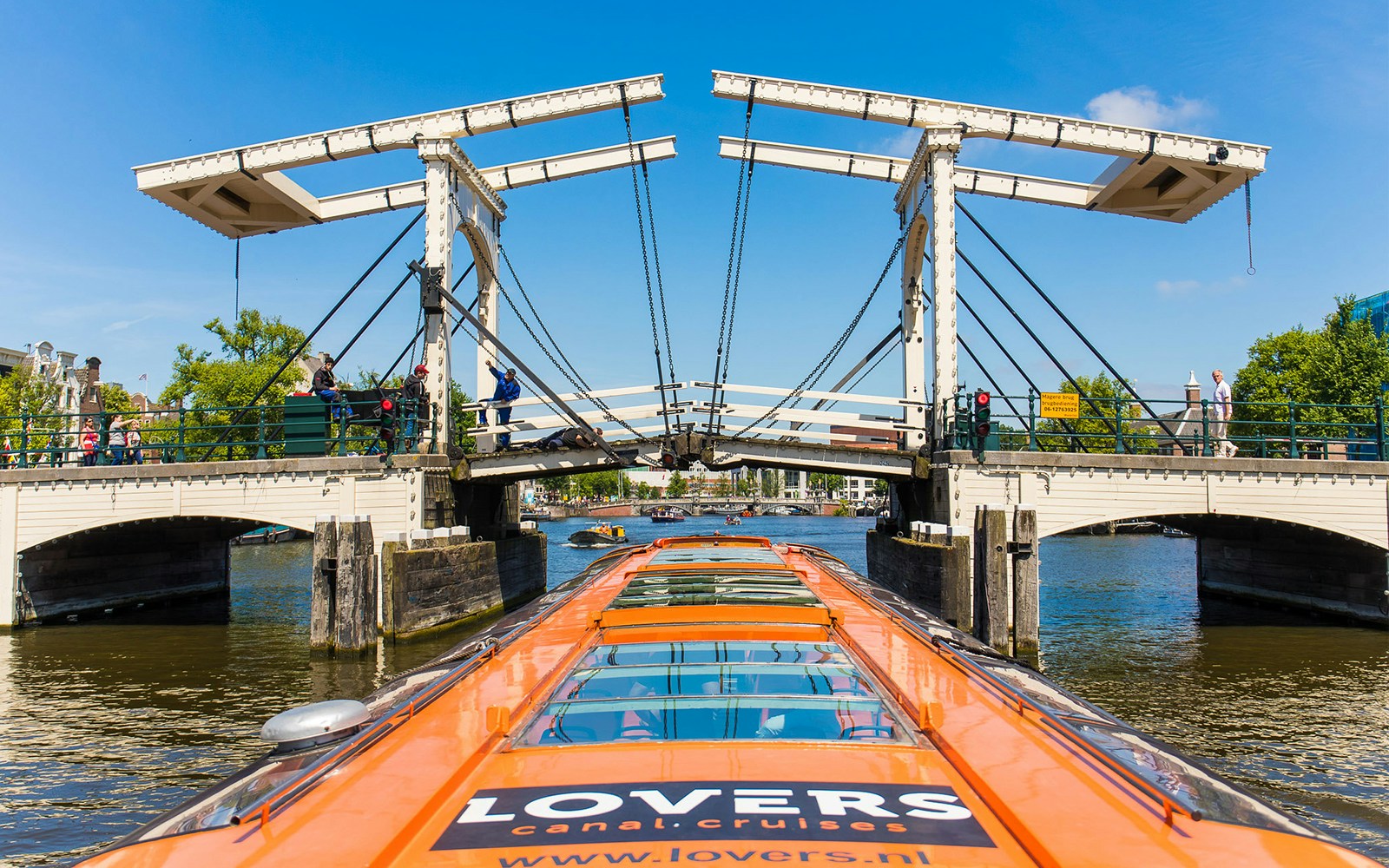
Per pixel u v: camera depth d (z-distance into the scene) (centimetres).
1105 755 283
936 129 1725
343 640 1448
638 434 1888
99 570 2044
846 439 2341
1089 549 4484
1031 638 1396
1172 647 1497
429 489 1708
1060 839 222
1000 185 2011
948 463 1579
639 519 11506
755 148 2008
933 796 255
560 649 476
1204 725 1026
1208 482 1572
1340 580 1756
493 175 2117
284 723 351
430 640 1577
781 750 287
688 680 379
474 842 226
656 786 258
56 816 780
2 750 965
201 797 292
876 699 351
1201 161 1770
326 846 225
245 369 5178
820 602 552
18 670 1373
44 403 4597
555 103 1867
